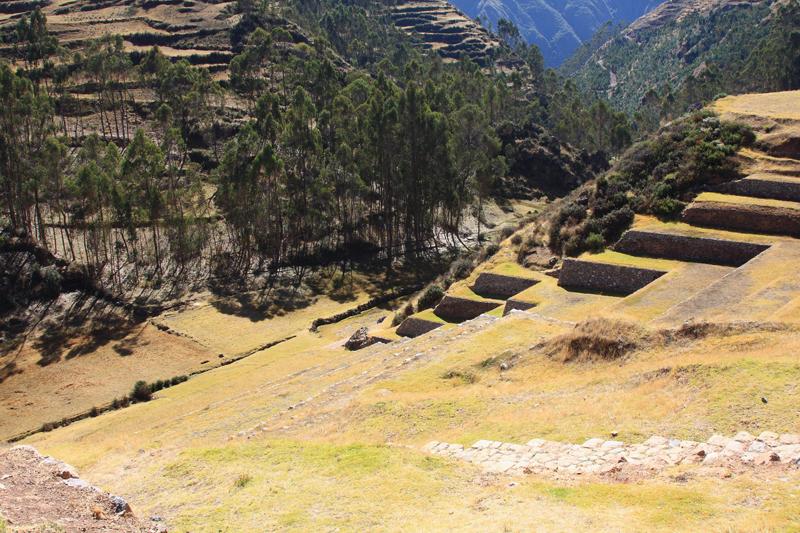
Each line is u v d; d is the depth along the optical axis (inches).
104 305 3189.0
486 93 6220.5
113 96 4977.9
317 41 6628.9
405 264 3976.4
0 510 632.4
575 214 2245.3
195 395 2154.3
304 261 3875.5
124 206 3304.6
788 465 658.8
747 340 1025.5
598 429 870.4
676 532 559.5
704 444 748.6
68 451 1411.2
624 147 6151.6
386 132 3978.8
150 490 855.1
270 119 4126.5
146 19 6830.7
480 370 1263.5
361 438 1017.5
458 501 701.9
